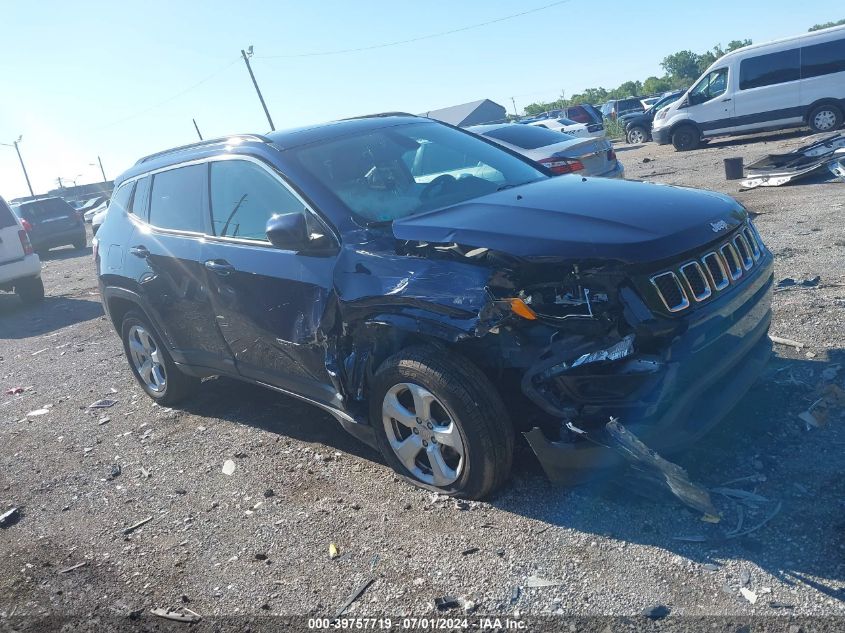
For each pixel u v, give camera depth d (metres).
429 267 3.53
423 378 3.52
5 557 4.00
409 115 5.43
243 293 4.50
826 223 7.95
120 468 4.91
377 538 3.54
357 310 3.75
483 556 3.26
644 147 24.41
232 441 5.01
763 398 4.13
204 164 4.99
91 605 3.44
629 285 3.14
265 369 4.64
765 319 3.89
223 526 3.93
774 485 3.34
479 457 3.48
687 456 3.67
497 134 10.90
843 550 2.87
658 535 3.17
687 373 3.16
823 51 17.33
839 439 3.61
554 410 3.24
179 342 5.34
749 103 18.48
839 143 10.70
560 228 3.39
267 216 4.43
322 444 4.71
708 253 3.42
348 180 4.29
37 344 9.28
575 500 3.52
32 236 21.56
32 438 5.76
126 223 5.68
